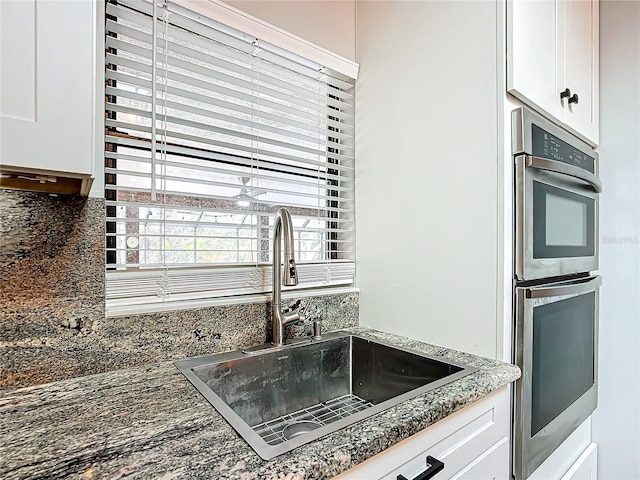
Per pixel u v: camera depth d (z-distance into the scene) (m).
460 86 1.08
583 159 1.31
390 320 1.29
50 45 0.57
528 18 1.02
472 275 1.05
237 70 1.16
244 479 0.49
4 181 0.69
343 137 1.45
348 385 1.25
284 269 1.09
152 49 0.98
